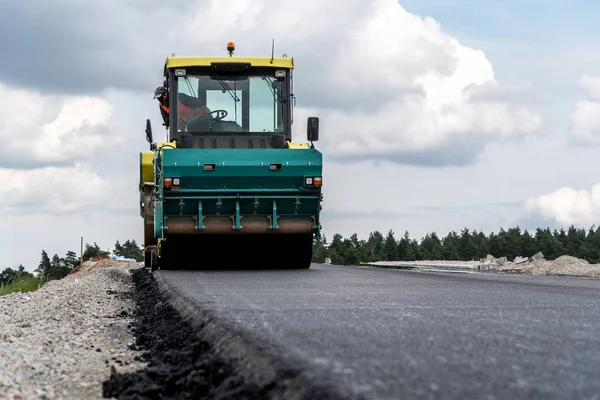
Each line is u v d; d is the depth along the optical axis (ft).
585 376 11.64
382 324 18.12
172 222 50.96
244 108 53.78
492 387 10.71
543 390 10.53
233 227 51.24
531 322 18.94
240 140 53.57
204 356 16.29
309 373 11.75
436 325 17.95
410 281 38.93
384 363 12.60
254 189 51.01
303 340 15.35
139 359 19.98
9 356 20.54
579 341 15.52
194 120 53.52
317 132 53.01
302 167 51.03
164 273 47.16
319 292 29.86
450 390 10.49
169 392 14.84
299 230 52.01
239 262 55.11
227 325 18.25
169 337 21.61
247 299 26.25
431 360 12.91
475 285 35.78
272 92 54.08
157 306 31.19
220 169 50.34
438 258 441.68
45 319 30.40
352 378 11.32
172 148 50.96
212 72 53.83
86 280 57.26
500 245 391.45
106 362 19.94
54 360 20.54
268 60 54.08
